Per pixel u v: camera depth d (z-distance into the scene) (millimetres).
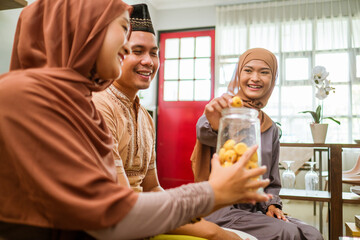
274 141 1837
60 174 559
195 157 1381
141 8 1262
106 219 557
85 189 560
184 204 613
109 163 768
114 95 1189
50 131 574
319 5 4422
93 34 701
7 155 585
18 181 597
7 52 2281
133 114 1233
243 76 1825
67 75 674
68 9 722
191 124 4848
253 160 717
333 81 4320
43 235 618
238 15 4660
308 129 4359
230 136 747
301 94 4406
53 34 709
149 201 598
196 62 4883
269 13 4539
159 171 4961
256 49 1868
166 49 5039
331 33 4355
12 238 620
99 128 729
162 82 5027
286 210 3682
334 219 2109
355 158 4168
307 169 3484
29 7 752
